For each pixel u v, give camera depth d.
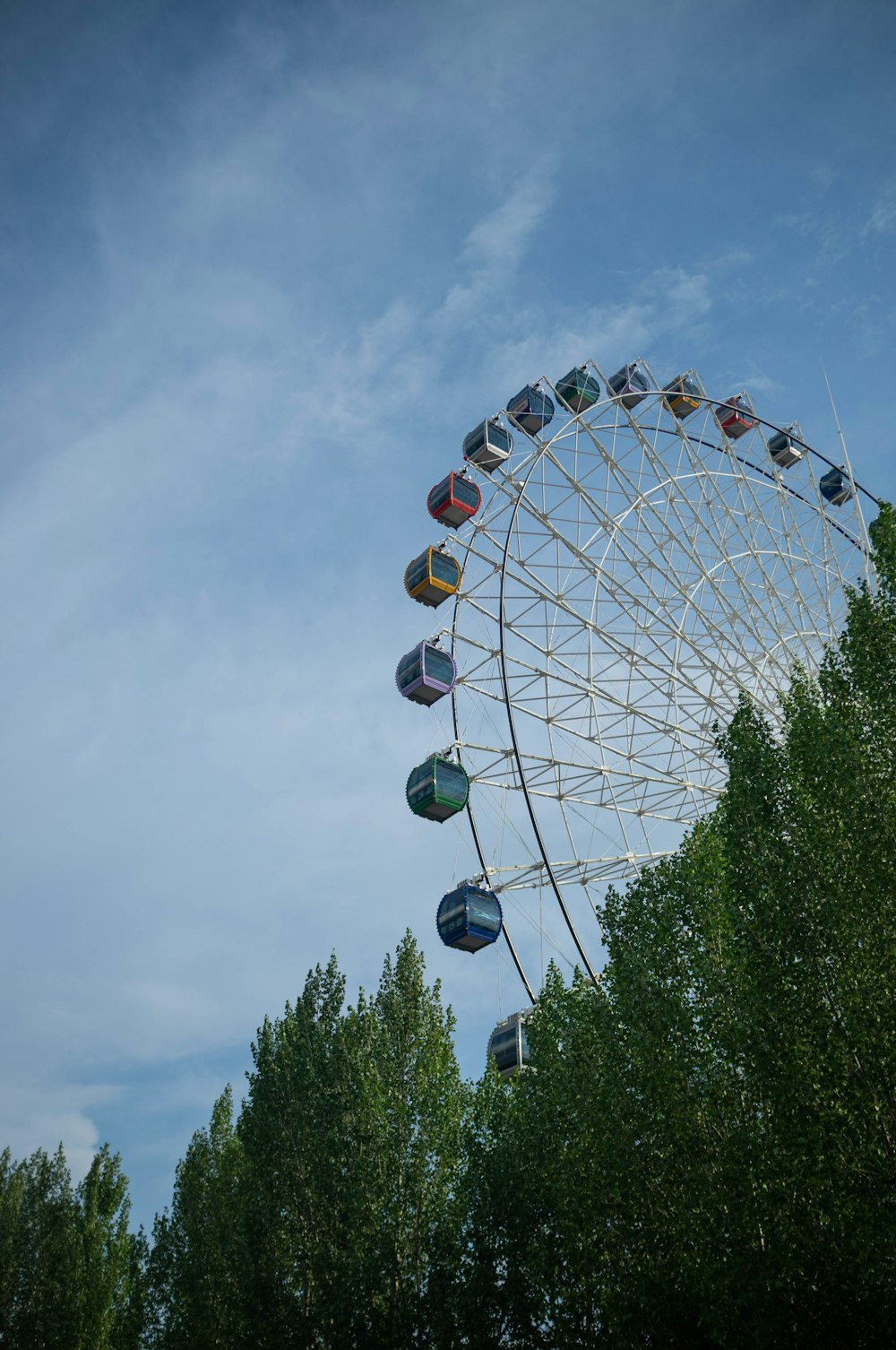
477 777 65.00
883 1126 29.08
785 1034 30.94
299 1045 52.94
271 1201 49.25
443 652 67.31
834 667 35.91
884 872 31.27
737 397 78.94
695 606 67.06
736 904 34.22
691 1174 33.28
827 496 80.69
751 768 35.44
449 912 60.53
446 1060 49.25
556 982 47.12
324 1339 42.72
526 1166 42.78
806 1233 30.14
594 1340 37.12
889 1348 29.58
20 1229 68.75
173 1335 57.41
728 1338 31.28
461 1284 41.28
